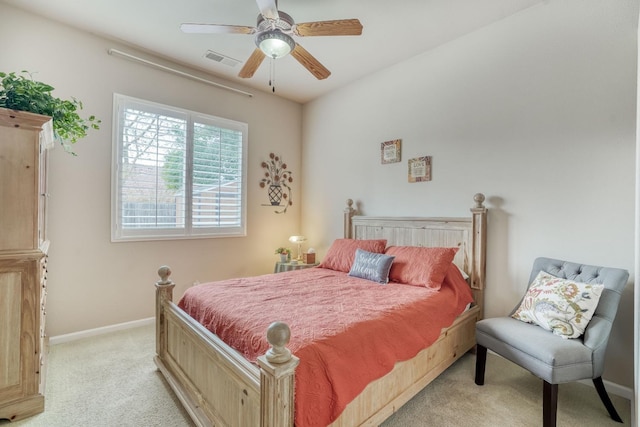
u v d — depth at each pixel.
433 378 2.06
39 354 1.82
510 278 2.56
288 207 4.48
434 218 2.99
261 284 2.46
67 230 2.78
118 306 3.06
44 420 1.74
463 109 2.85
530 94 2.45
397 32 2.78
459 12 2.50
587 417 1.81
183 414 1.81
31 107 1.76
